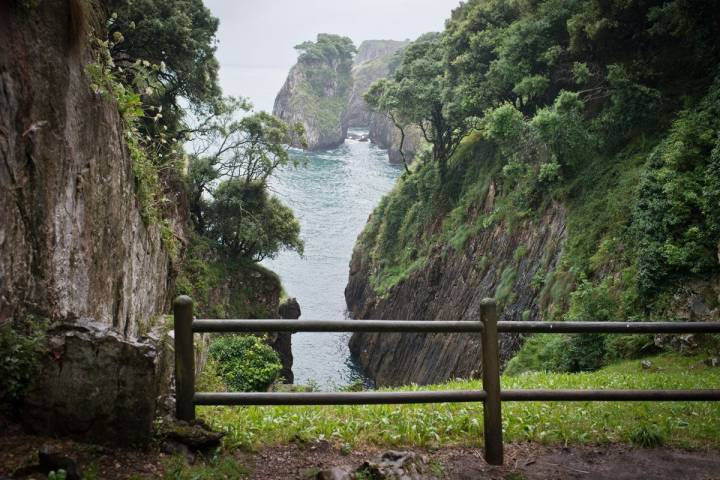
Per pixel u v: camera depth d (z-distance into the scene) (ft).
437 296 134.41
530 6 121.60
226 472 17.16
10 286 20.59
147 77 35.96
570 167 96.02
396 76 164.55
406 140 390.21
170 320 32.22
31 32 22.81
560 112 91.40
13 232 21.04
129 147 39.86
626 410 24.57
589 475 18.15
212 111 114.42
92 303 29.58
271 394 17.81
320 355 152.66
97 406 17.02
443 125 157.17
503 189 121.08
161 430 17.60
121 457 16.76
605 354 66.23
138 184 45.27
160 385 22.36
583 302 73.20
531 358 76.02
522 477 17.79
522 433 20.62
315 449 19.21
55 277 24.21
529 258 99.30
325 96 572.10
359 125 613.11
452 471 18.12
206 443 17.88
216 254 133.49
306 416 22.31
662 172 67.77
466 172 146.51
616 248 75.82
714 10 82.53
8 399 17.04
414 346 125.59
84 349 17.15
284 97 568.82
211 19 107.45
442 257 135.85
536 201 104.68
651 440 20.16
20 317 20.85
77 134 27.27
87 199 28.89
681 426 21.89
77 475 15.44
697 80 84.79
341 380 135.74
